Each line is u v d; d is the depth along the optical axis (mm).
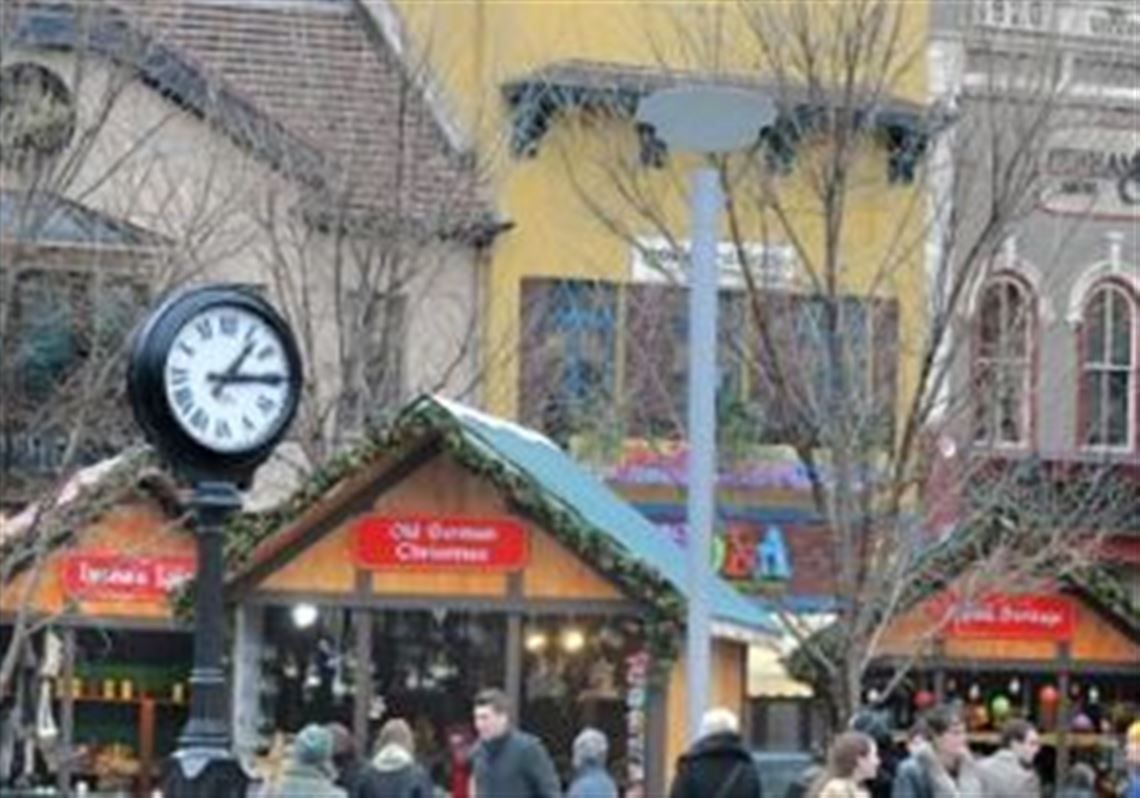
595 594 24844
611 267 36531
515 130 36531
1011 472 32250
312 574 24891
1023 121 32156
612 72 36250
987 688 29891
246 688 25125
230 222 34500
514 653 25125
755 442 35094
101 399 25578
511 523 24906
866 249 34562
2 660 25484
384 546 24844
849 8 33844
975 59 36156
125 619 26625
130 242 28047
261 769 24172
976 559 27891
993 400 33125
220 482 12328
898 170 35125
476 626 25797
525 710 25547
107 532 26500
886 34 35250
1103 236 39250
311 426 30594
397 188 33844
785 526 35500
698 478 15578
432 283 34875
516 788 17062
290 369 12484
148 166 30578
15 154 25656
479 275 36031
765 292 29766
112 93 26828
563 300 36312
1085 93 38219
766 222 31438
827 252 29500
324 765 16141
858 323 31562
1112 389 39281
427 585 24953
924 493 28375
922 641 27328
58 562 26375
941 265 30516
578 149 36469
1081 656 29109
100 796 26891
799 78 32812
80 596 25984
